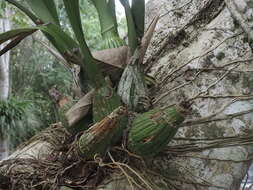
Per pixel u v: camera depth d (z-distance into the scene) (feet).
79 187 1.17
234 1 1.26
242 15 1.24
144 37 1.19
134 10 1.19
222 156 1.20
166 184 1.14
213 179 1.19
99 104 1.10
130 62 1.15
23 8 1.18
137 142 1.05
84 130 1.19
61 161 1.20
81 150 1.10
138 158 1.11
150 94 1.31
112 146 1.12
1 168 1.25
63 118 1.20
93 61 1.08
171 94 1.32
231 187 1.20
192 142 1.22
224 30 1.31
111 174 1.13
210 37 1.33
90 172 1.16
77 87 1.26
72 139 1.24
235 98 1.23
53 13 1.22
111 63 1.14
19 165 1.24
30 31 1.08
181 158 1.21
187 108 1.03
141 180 1.09
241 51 1.26
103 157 1.11
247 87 1.23
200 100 1.26
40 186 1.22
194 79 1.30
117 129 1.06
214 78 1.27
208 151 1.21
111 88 1.10
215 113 1.23
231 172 1.20
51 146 1.34
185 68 1.33
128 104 1.13
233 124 1.21
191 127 1.23
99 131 1.05
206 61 1.30
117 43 1.20
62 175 1.18
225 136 1.21
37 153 1.34
